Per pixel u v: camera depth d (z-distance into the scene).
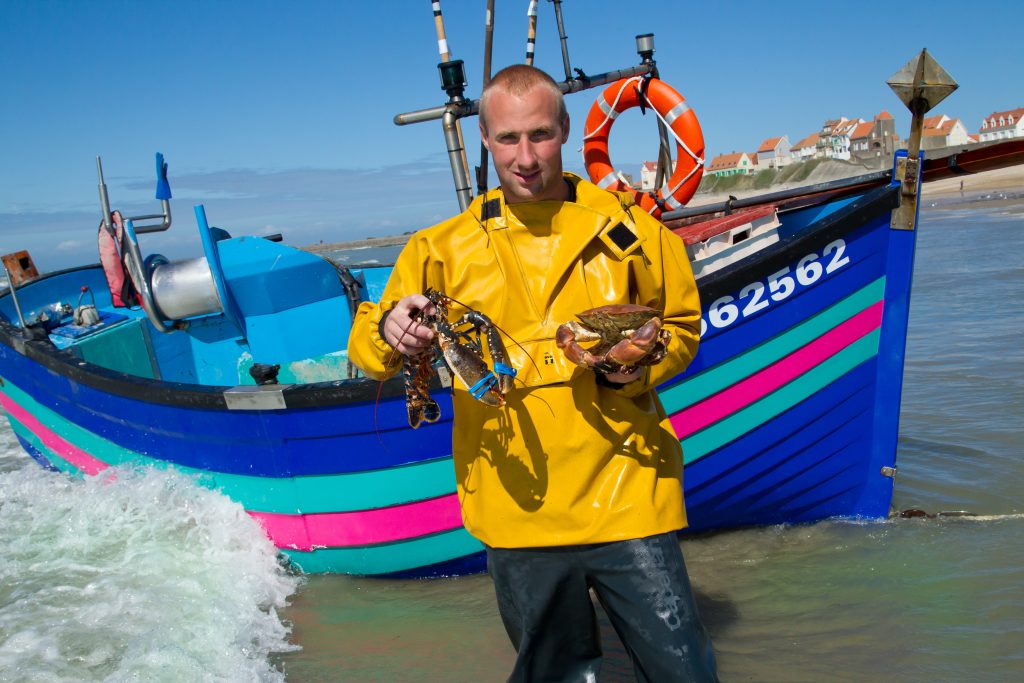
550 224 2.34
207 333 6.16
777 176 160.25
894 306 4.29
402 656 3.60
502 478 2.37
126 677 3.33
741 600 3.86
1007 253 19.23
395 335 2.28
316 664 3.58
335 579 4.45
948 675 3.13
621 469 2.33
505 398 2.34
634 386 2.30
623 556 2.31
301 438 4.17
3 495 5.83
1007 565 3.94
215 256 5.80
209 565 4.42
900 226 4.16
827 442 4.43
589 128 5.87
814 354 4.26
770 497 4.50
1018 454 5.64
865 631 3.49
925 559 4.08
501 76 2.29
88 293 6.83
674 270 2.39
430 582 4.40
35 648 3.60
